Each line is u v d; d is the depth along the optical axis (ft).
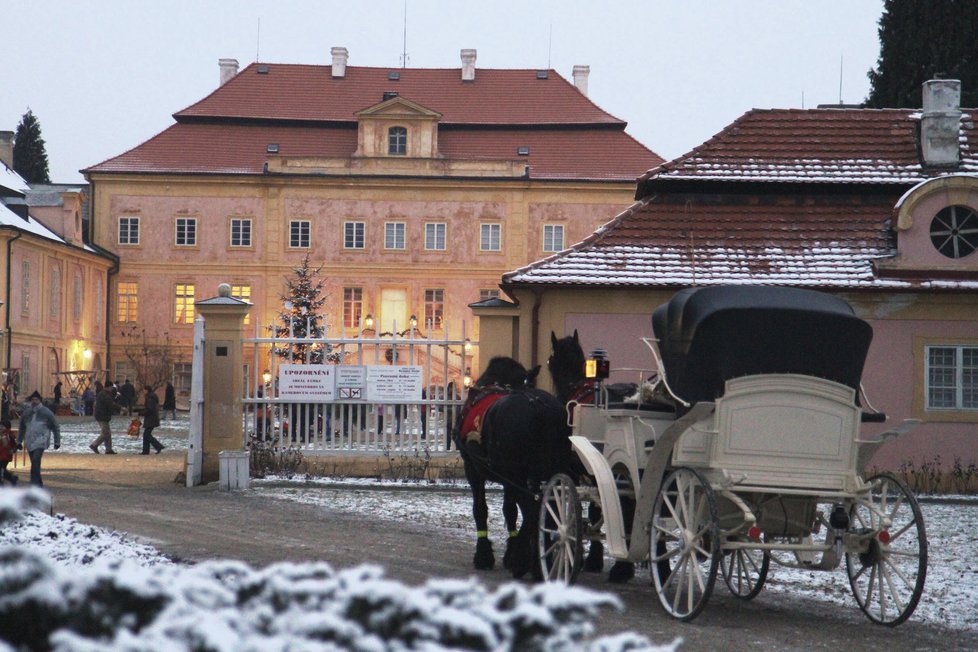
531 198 271.28
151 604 14.42
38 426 86.58
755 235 101.35
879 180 102.73
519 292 98.58
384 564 51.72
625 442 44.98
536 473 46.93
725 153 105.81
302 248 272.51
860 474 42.37
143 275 274.16
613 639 16.19
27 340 228.22
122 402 239.30
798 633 38.93
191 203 273.75
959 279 96.27
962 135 107.55
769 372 40.81
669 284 96.89
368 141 273.54
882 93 175.11
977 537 66.59
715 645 36.09
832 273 97.35
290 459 90.53
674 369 42.55
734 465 40.52
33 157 380.17
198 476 89.35
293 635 14.20
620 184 270.46
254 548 55.67
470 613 14.90
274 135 279.90
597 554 53.47
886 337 96.73
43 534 49.52
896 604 40.55
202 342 90.33
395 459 91.09
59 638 12.73
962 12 171.01
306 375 90.74
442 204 272.51
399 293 272.92
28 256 229.66
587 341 98.22
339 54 293.23
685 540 39.93
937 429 96.02
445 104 286.87
